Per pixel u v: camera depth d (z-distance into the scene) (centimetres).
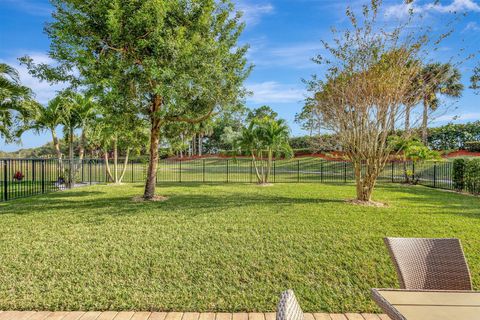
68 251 484
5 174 1006
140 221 677
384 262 448
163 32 866
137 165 2559
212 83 924
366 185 941
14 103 1069
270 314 324
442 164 1905
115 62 855
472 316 181
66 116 1514
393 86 878
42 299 343
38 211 800
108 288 371
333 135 1016
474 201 1008
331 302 347
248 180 1841
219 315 321
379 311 331
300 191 1243
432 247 268
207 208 829
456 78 1648
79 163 1631
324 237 556
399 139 941
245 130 1617
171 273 412
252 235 568
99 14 837
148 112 998
